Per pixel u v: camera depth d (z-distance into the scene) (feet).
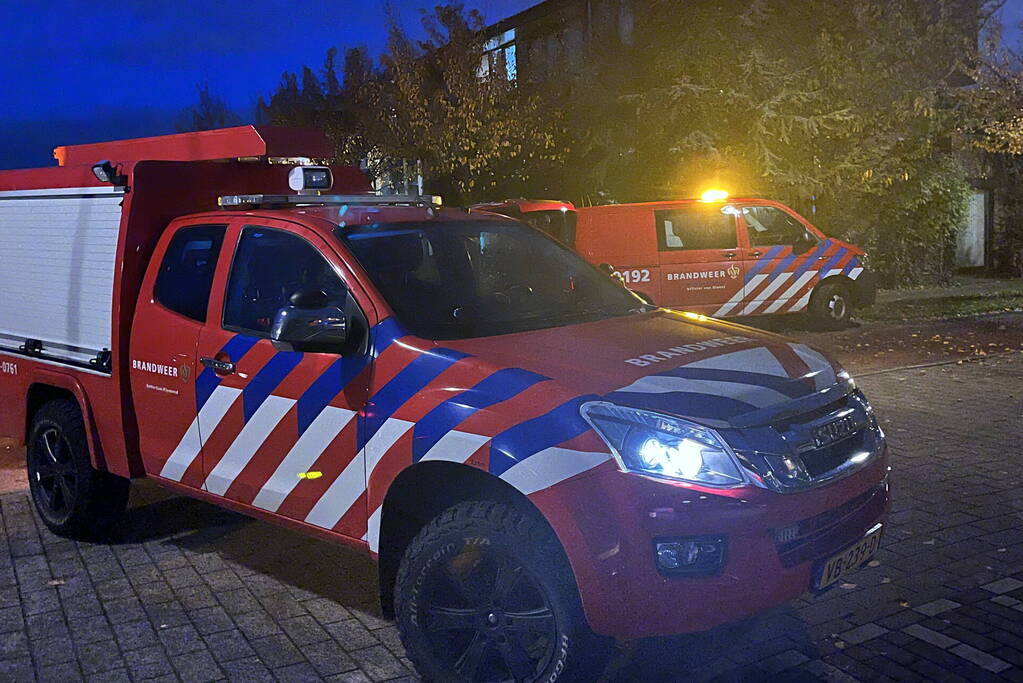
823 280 45.37
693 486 10.89
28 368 18.71
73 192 17.58
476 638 11.93
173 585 16.25
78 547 18.07
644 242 44.16
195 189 17.43
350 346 13.37
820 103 52.13
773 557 11.09
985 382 31.50
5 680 13.16
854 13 53.26
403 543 13.20
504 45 80.89
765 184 53.01
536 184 62.80
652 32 57.06
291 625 14.70
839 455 12.32
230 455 15.03
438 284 14.53
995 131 55.01
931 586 15.48
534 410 11.50
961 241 68.69
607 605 10.89
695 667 13.12
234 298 15.24
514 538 11.26
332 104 71.72
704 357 12.71
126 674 13.26
